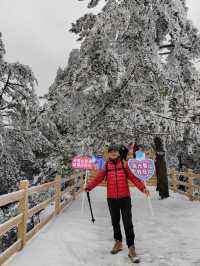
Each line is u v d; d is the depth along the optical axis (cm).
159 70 1060
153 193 1488
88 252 554
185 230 713
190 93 1122
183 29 1109
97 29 1000
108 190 552
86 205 1112
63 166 1148
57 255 525
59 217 861
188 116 1087
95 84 1007
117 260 514
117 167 553
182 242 617
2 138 1216
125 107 1140
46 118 1135
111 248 584
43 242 597
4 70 1237
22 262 485
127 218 532
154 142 1284
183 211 952
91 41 1021
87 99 1182
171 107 1109
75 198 1288
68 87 1152
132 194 1479
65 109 1177
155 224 790
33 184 1273
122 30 1014
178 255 536
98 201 1227
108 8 1019
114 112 1121
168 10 1083
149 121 1056
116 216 557
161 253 550
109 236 675
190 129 1073
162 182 1251
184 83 1125
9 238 1027
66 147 1159
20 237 554
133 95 1145
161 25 1155
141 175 927
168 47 1195
